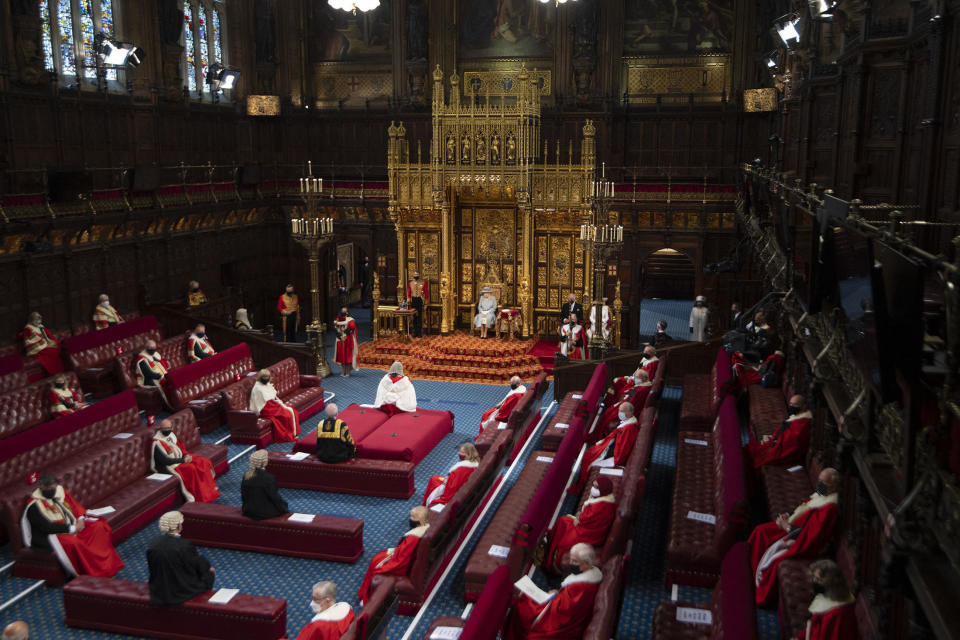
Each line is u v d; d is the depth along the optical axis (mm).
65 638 10266
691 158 32312
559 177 24938
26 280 20844
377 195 30641
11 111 22000
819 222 9312
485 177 24953
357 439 16547
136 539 13203
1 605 11000
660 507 13844
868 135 13188
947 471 4977
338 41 34594
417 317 26609
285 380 19891
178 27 28469
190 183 27438
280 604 9969
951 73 9719
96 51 24484
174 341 21406
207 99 31547
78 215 21766
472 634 7488
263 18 33219
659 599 10719
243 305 29984
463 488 12367
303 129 34844
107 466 13617
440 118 24938
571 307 24375
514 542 10375
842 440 6801
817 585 7719
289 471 15234
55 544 11453
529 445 17672
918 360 5102
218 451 15781
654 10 31938
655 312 35031
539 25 32719
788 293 12539
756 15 30750
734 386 16688
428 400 21719
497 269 27000
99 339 20984
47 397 17234
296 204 32000
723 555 10430
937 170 10047
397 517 14047
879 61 12898
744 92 29516
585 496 12805
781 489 11719
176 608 9984
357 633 8500
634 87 32688
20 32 22156
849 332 7188
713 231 27516
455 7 33219
